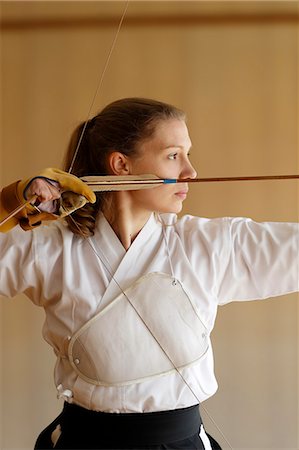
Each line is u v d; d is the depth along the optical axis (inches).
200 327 68.3
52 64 157.8
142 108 70.0
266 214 149.9
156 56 153.8
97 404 66.0
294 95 150.6
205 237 70.4
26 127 158.9
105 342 66.6
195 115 152.3
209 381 68.7
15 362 153.9
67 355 68.1
